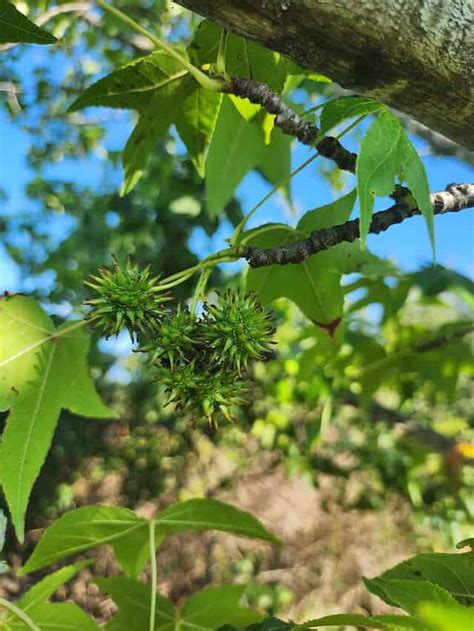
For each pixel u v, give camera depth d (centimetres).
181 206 100
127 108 33
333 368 64
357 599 122
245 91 26
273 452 138
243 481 139
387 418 75
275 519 135
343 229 27
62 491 126
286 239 35
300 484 141
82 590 121
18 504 29
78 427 131
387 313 56
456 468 73
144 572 130
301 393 81
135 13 79
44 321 31
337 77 21
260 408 107
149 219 103
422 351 61
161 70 32
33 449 30
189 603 30
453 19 20
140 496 134
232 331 28
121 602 29
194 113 35
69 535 29
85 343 31
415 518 101
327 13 19
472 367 61
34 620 27
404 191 27
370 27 20
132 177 35
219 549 131
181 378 28
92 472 132
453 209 27
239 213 102
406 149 22
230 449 135
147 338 29
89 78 102
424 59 21
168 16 78
